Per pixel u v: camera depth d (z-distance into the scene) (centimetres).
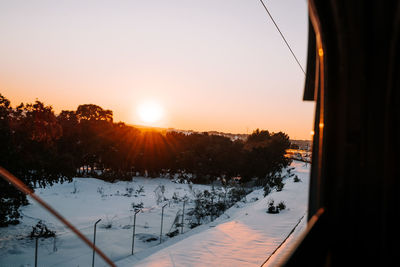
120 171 6712
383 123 185
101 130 6097
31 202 3944
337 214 191
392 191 181
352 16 177
